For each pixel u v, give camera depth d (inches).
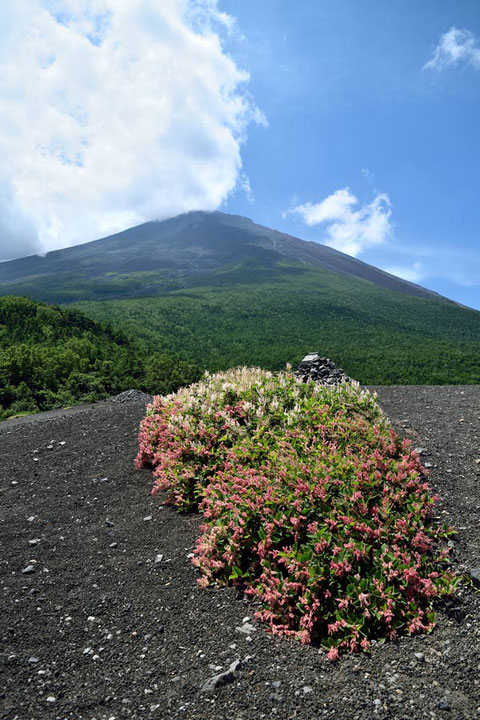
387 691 135.4
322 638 165.0
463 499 234.8
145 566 218.8
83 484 324.2
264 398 337.4
